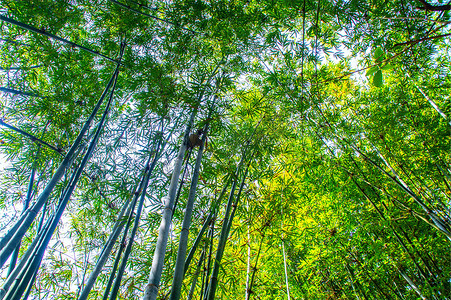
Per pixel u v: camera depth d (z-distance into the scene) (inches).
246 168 142.7
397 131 152.1
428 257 145.7
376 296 169.0
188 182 135.9
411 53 142.3
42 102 140.9
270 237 151.7
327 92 167.2
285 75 149.8
